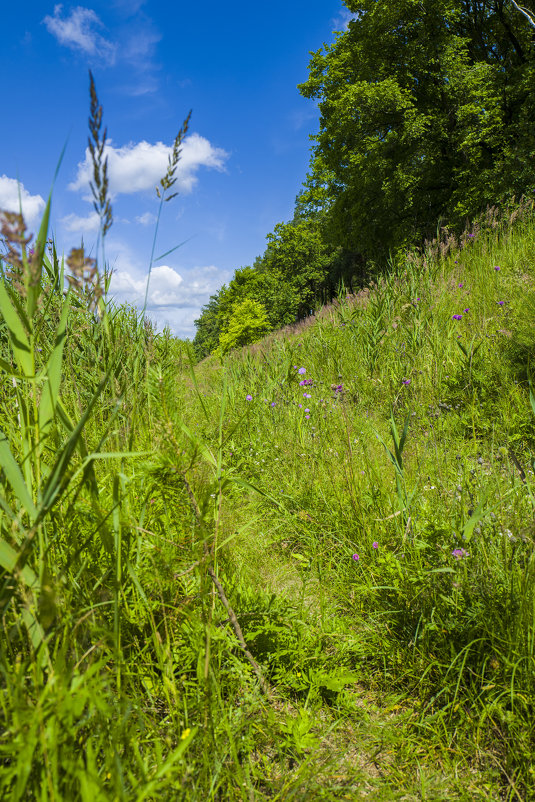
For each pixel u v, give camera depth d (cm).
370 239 2117
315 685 159
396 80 1828
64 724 85
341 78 2103
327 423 417
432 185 1919
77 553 114
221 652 150
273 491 321
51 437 141
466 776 134
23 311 101
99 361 278
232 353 898
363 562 223
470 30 2028
